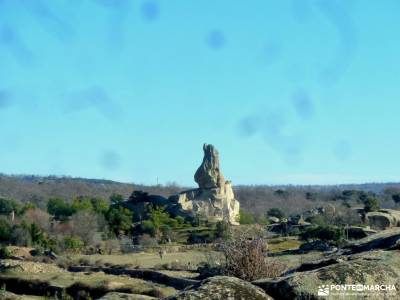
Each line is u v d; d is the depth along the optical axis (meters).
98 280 47.09
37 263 60.19
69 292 45.34
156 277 50.75
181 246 83.31
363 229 76.19
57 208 107.75
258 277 18.83
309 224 94.25
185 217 107.06
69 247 80.50
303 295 11.39
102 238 91.69
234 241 19.84
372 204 101.75
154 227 95.69
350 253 17.05
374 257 12.94
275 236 84.56
